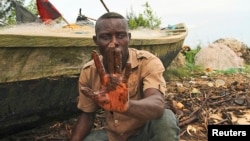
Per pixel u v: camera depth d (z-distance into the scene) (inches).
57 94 139.8
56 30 171.2
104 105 75.7
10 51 111.7
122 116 104.3
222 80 315.6
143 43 187.0
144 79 100.0
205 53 451.5
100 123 173.3
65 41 130.0
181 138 163.9
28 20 260.8
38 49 121.3
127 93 75.8
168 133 100.3
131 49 106.4
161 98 92.8
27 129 144.3
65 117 162.1
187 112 201.6
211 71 397.4
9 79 115.1
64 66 135.3
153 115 88.0
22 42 113.3
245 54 534.0
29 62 120.6
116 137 108.3
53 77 131.3
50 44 124.0
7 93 117.2
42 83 128.5
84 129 111.7
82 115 113.1
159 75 100.4
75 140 110.3
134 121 104.5
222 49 453.4
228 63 438.6
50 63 129.0
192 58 468.4
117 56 75.7
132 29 320.2
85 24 227.6
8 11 269.4
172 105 195.8
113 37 94.8
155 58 103.9
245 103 221.6
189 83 296.8
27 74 121.0
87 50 144.6
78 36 135.8
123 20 96.3
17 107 124.9
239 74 382.9
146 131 104.5
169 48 258.4
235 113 200.8
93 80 106.1
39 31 150.0
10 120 127.0
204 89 265.9
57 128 165.6
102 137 112.1
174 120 102.3
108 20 95.0
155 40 204.4
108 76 75.3
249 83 295.7
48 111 142.8
